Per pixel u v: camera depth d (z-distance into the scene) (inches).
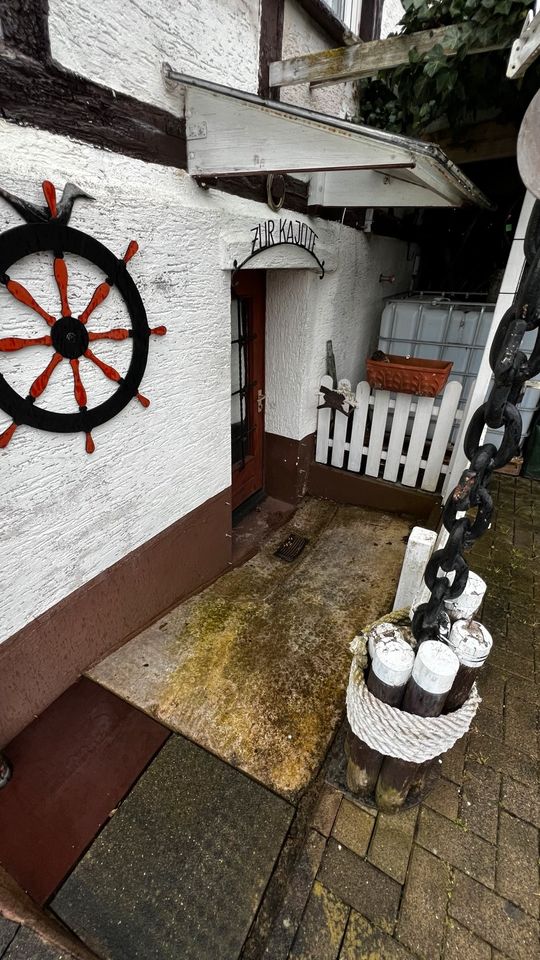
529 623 108.0
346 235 147.3
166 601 113.4
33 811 72.6
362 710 62.2
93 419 77.3
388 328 165.0
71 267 66.3
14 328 61.6
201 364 99.8
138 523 96.9
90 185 65.7
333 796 74.6
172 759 80.2
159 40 71.7
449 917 61.4
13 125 56.6
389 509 162.4
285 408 158.9
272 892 63.7
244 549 145.6
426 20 110.0
